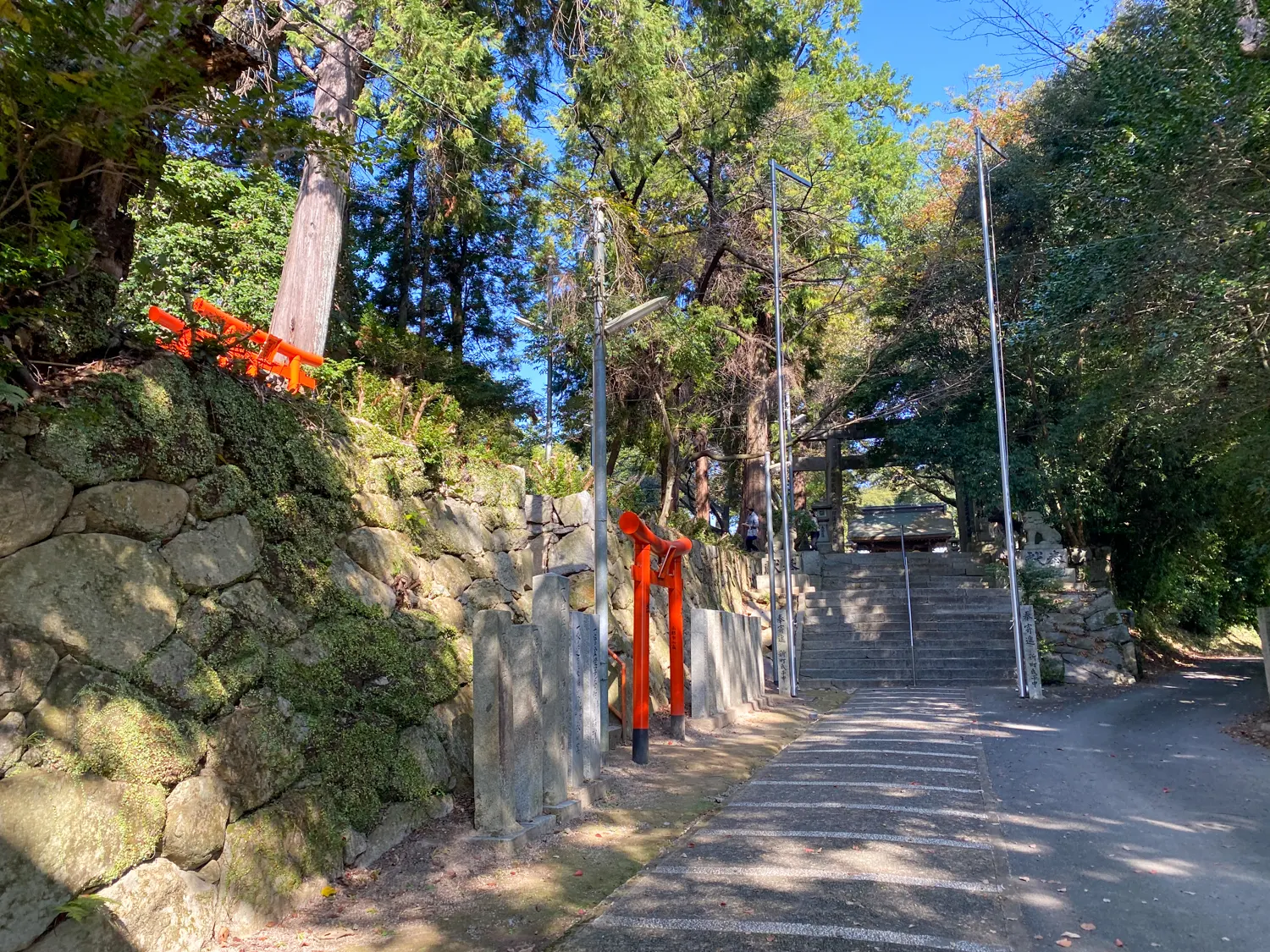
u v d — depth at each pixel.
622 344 13.65
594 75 11.84
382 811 5.66
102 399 4.25
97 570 4.07
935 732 10.32
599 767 7.67
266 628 5.14
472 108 10.24
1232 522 17.67
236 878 4.37
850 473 37.56
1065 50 10.80
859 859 5.41
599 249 10.02
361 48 9.77
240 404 5.37
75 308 4.39
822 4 20.20
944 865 5.26
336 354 13.20
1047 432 17.56
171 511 4.58
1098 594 15.91
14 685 3.56
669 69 13.05
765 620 18.50
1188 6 9.44
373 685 6.02
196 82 3.70
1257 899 4.56
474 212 13.02
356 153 4.50
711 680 11.13
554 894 4.98
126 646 4.09
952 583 19.89
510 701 6.00
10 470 3.79
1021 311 17.95
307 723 5.23
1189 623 21.66
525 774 6.07
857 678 16.36
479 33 10.27
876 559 21.98
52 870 3.40
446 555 7.84
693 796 7.44
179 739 4.18
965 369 19.55
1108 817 6.29
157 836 3.91
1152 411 11.41
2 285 3.83
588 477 12.49
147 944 3.74
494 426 12.49
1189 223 9.20
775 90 15.88
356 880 5.11
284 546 5.55
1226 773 7.53
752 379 19.66
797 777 8.05
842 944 4.09
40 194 3.65
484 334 19.09
